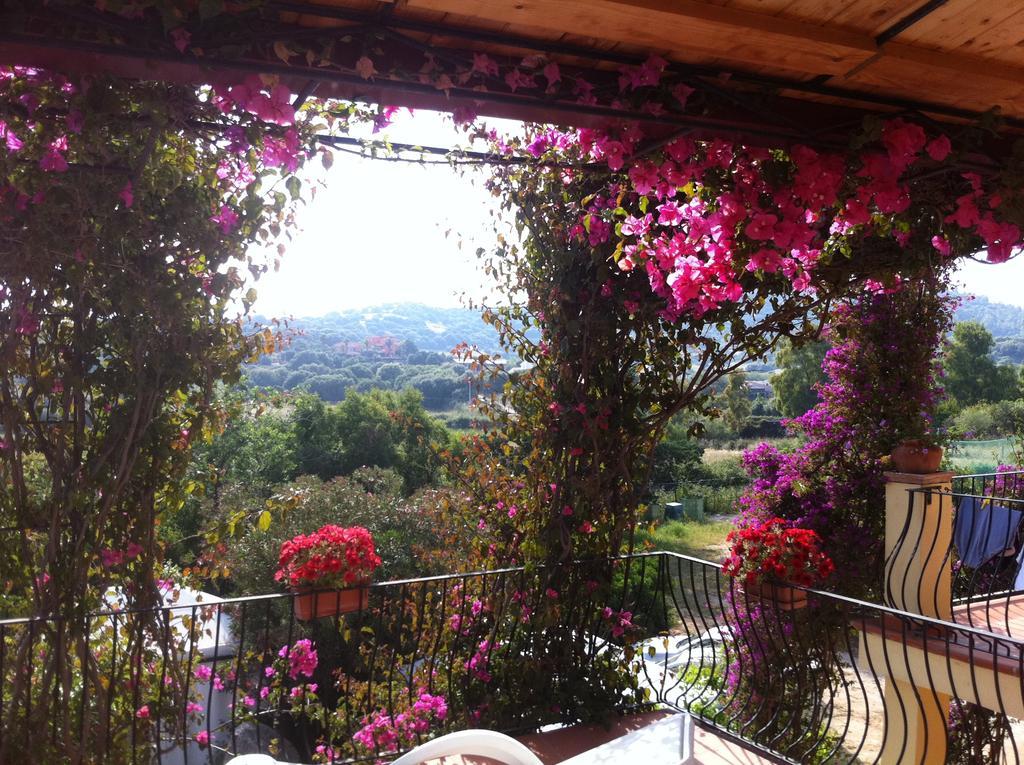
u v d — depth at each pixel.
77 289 2.69
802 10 2.22
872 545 6.68
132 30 2.00
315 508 9.84
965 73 2.54
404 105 2.44
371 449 14.24
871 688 7.64
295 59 2.21
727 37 2.25
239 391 3.44
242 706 4.05
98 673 3.06
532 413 4.26
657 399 4.10
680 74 2.57
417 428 7.34
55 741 2.90
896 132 2.83
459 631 4.02
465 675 4.03
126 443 2.80
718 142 2.88
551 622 3.95
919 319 6.79
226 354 3.02
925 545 4.27
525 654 4.07
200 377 2.94
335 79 2.25
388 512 10.28
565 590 4.09
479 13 2.07
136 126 2.37
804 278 3.81
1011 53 2.51
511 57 2.45
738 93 2.69
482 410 4.46
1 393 2.72
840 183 2.90
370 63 2.21
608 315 3.99
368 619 7.07
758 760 3.51
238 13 2.05
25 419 2.76
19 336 2.72
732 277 3.37
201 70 2.13
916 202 3.21
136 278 2.70
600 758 1.84
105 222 2.58
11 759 2.82
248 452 13.01
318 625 7.82
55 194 2.47
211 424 3.09
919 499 4.29
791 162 2.96
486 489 4.72
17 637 2.98
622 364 4.08
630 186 3.60
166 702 3.30
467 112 2.50
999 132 3.16
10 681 2.97
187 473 3.23
